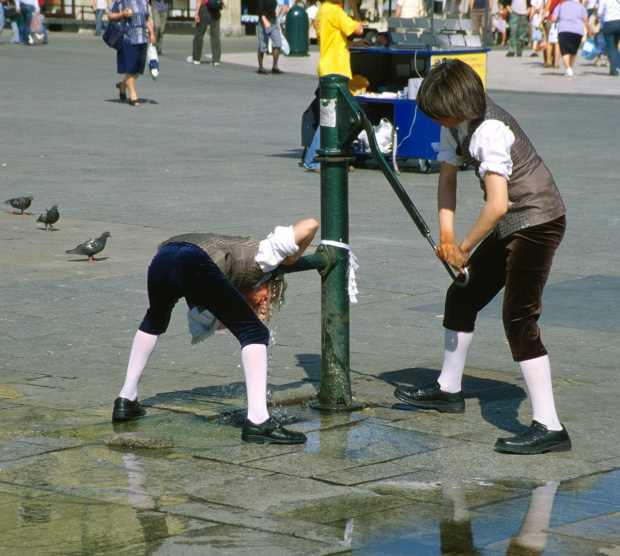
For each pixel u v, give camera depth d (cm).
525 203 517
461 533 418
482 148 510
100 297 838
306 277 923
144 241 1047
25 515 430
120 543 402
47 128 1914
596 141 1819
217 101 2398
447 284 900
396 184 554
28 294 841
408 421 569
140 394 609
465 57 1541
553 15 3281
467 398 612
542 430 522
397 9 1672
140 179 1420
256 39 4556
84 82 2680
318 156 571
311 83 2819
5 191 1313
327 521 428
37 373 648
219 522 425
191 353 700
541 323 779
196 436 538
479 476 486
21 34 3694
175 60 3325
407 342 729
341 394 586
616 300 847
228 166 1545
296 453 514
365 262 974
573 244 1061
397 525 425
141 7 2256
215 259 521
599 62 3469
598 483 480
